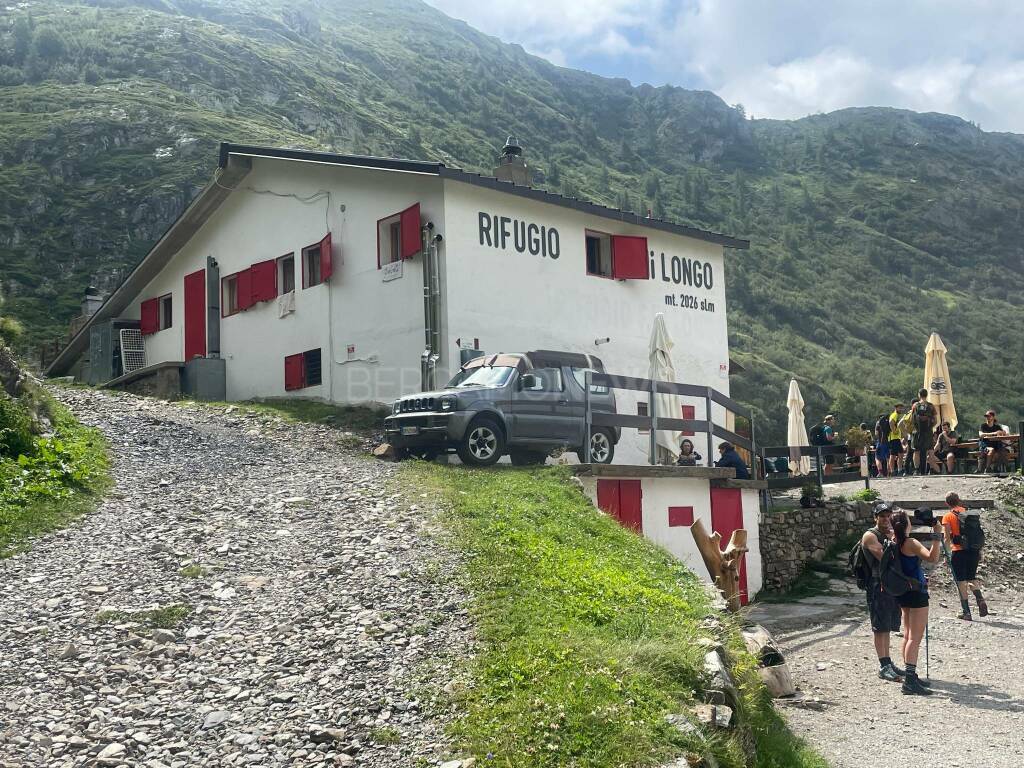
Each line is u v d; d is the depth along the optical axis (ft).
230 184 83.15
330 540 34.19
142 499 40.14
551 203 70.64
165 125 385.91
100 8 626.64
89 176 344.08
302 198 77.46
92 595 28.53
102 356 100.94
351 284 72.08
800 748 26.35
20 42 501.15
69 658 24.07
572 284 72.43
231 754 19.57
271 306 80.23
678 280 81.15
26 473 39.29
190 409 69.67
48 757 19.22
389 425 51.88
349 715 20.92
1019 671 38.60
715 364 83.46
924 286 514.27
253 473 46.60
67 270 292.20
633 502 50.34
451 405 49.65
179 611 27.14
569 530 36.63
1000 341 401.29
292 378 77.10
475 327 65.46
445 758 18.90
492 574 28.94
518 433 51.60
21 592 28.63
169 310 95.20
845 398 279.90
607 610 26.81
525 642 23.63
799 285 457.27
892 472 84.12
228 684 22.79
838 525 66.33
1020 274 570.05
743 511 58.03
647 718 20.35
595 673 21.79
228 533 35.19
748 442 61.05
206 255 88.43
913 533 61.98
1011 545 63.82
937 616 50.93
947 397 83.46
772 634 47.98
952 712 32.42
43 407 49.52
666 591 31.12
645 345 77.46
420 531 34.47
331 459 51.67
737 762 20.95
